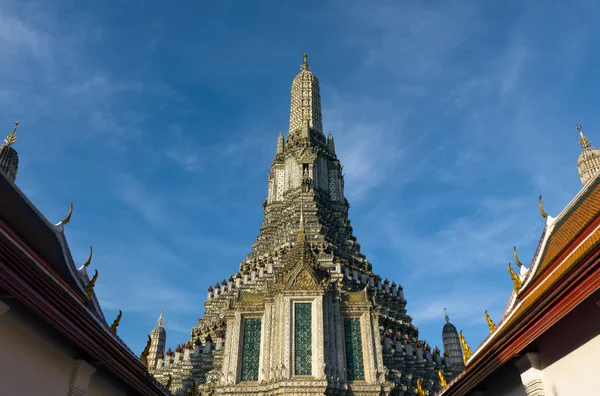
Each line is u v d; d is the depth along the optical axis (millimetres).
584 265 11219
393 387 33688
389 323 46594
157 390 19266
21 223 15648
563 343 13797
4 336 11602
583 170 37719
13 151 34344
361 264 53906
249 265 54375
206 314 51594
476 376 17531
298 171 63500
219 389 33344
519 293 20016
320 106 77438
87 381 15406
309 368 33125
